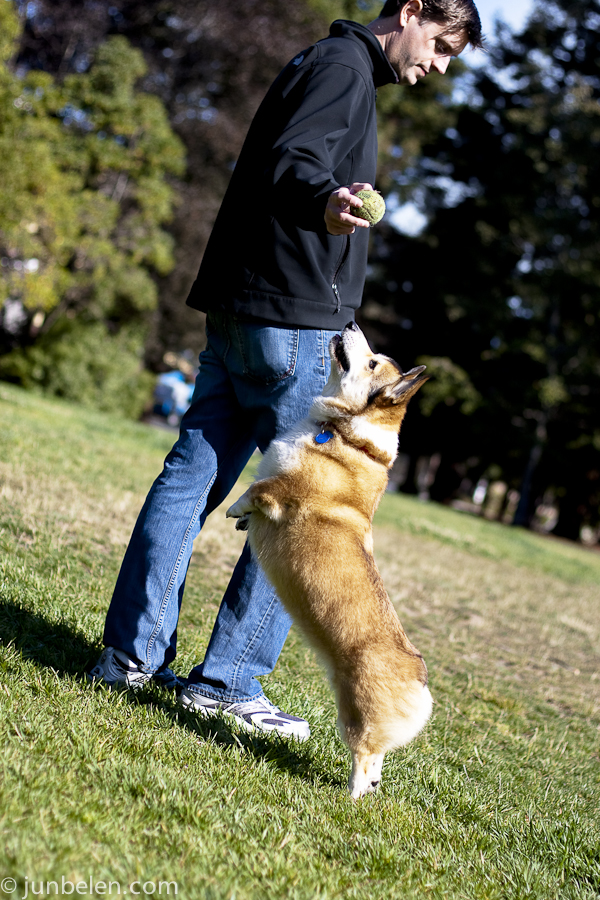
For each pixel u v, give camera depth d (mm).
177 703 3068
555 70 27969
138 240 20016
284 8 23344
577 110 25688
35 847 1727
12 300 19734
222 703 3121
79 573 4367
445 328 29672
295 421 3084
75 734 2400
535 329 27078
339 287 2967
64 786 2072
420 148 30750
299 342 2932
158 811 2105
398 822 2592
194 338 25109
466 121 29359
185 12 21844
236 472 3230
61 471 7020
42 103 14711
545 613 8125
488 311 26672
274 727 3146
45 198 13586
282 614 3166
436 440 29953
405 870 2273
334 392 3174
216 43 22578
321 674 4188
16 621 3338
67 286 16797
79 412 15328
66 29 19625
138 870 1781
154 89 22516
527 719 4613
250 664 3152
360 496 3059
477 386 28141
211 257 3059
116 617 3016
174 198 21203
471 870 2434
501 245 26812
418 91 30438
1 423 8867
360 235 3045
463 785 3174
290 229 2824
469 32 3121
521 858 2615
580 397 27047
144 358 25031
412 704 2740
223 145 23250
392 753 3348
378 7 26641
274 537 2998
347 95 2793
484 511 36062
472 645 5988
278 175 2617
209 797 2301
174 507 3037
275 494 2967
